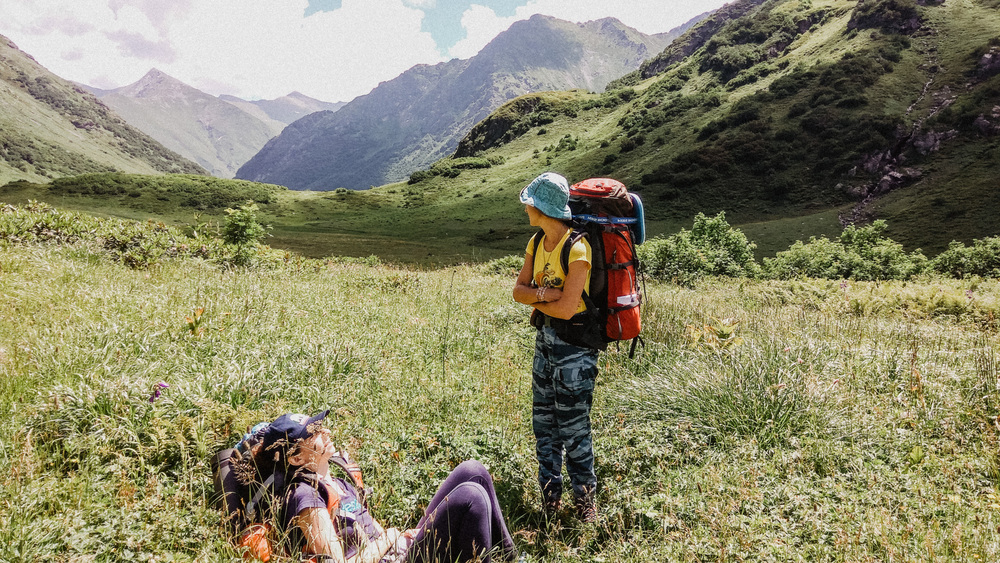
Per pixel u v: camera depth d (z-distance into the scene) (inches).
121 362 158.9
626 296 127.0
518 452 153.6
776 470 139.7
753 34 7632.9
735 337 218.8
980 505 118.6
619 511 123.2
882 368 207.0
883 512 116.0
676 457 150.2
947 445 151.3
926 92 4813.0
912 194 3681.1
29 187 6673.2
